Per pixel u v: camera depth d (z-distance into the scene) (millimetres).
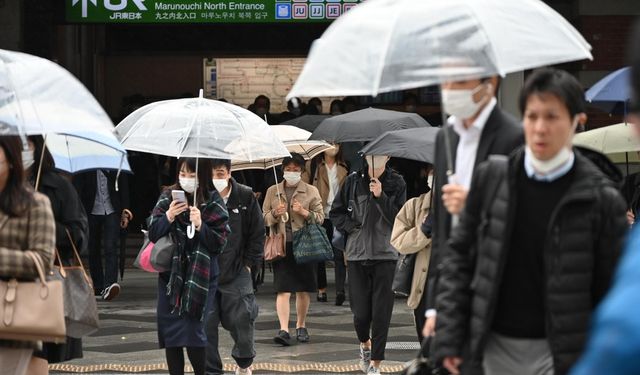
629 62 5773
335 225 25328
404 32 12141
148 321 32500
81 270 17953
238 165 32688
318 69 12344
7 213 14938
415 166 48875
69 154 21016
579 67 49781
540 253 11156
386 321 24547
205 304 20047
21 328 14617
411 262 21562
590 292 10969
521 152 11367
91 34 54062
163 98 56625
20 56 16188
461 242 11672
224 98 56812
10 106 15320
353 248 24922
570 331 10828
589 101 19328
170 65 56750
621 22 49531
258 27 56594
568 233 10891
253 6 42938
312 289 29000
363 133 31797
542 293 11195
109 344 28516
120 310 34750
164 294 20188
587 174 11039
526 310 11273
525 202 11211
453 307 11656
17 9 46688
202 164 20422
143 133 20984
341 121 32406
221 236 20172
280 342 28594
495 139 12547
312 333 30688
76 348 18500
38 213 15016
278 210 28688
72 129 15305
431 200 21312
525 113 11117
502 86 38656
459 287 11672
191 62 56812
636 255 5293
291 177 29453
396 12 12375
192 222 19797
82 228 17953
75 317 17641
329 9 43000
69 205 17891
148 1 42812
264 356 26984
